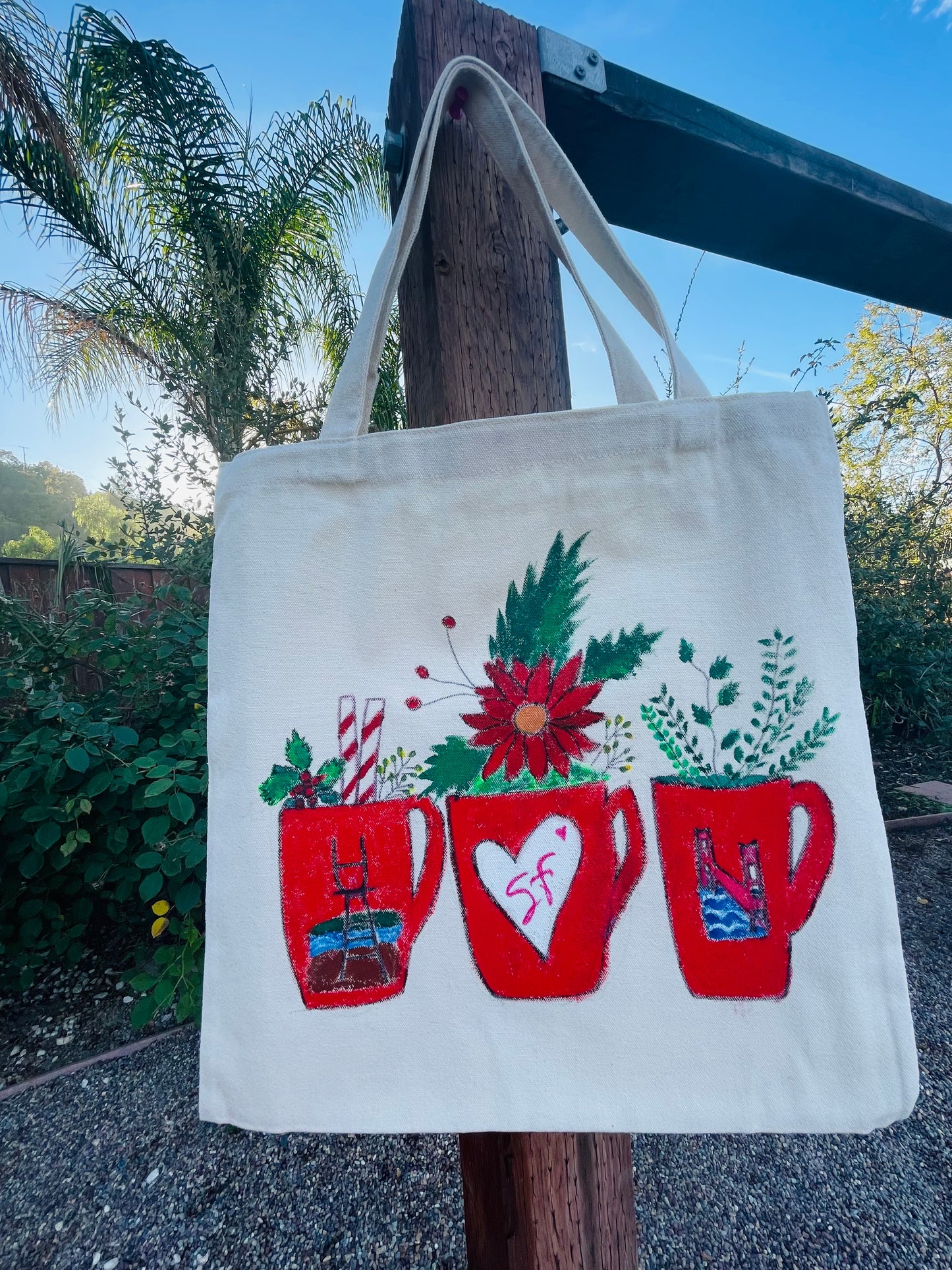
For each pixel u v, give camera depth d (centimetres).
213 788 55
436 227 60
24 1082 150
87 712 198
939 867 231
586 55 68
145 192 255
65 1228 116
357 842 54
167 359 271
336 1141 134
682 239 98
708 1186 119
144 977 130
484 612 55
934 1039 152
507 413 61
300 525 56
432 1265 106
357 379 56
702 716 53
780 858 52
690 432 53
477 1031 52
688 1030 51
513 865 54
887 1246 105
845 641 52
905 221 94
